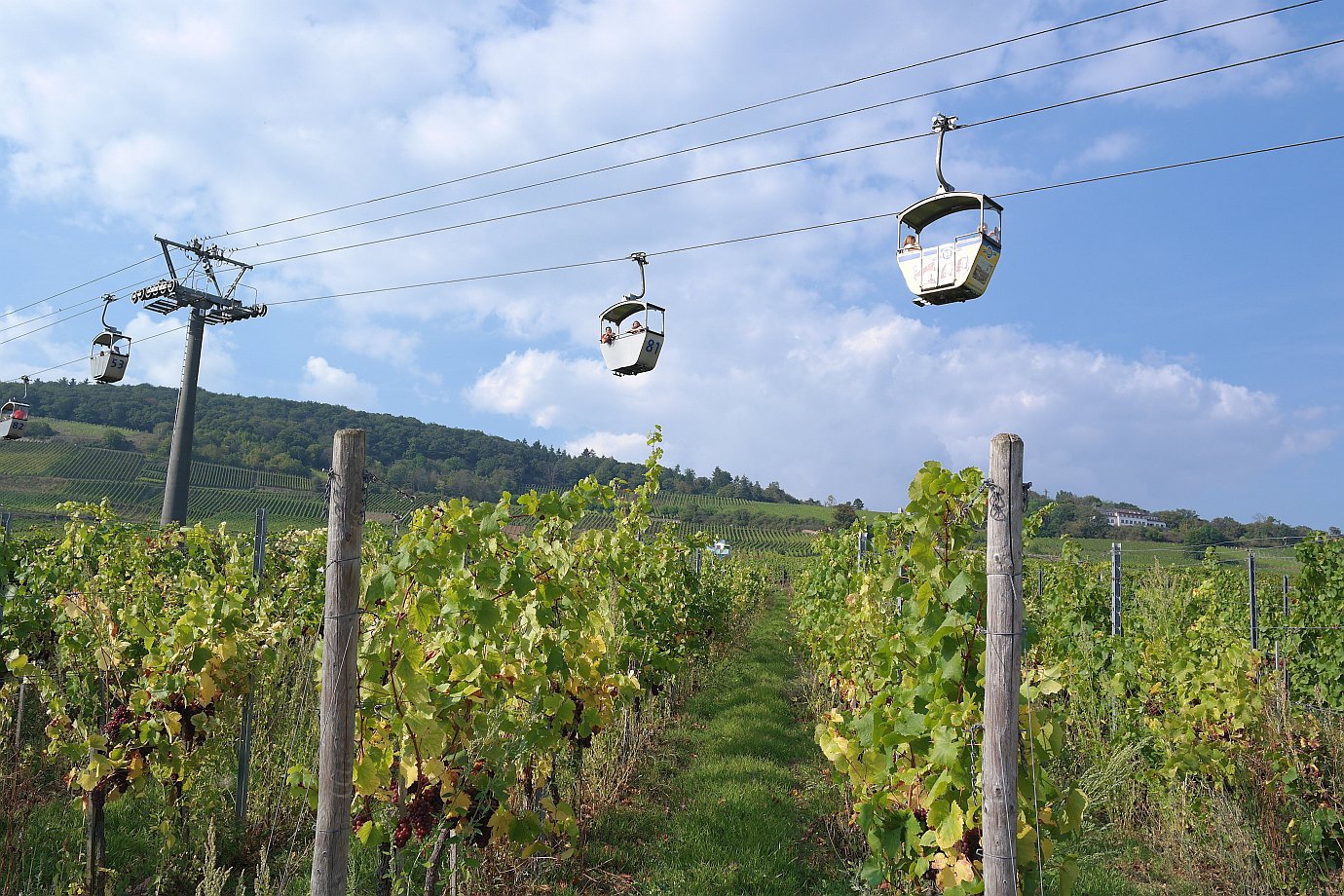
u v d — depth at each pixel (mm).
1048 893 3465
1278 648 8125
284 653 5957
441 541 3707
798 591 13367
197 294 20203
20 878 4457
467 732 3877
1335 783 5059
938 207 7570
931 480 3693
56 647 6934
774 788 6629
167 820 4656
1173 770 5410
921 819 3795
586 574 5484
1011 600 3008
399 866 4285
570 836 4523
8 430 21406
